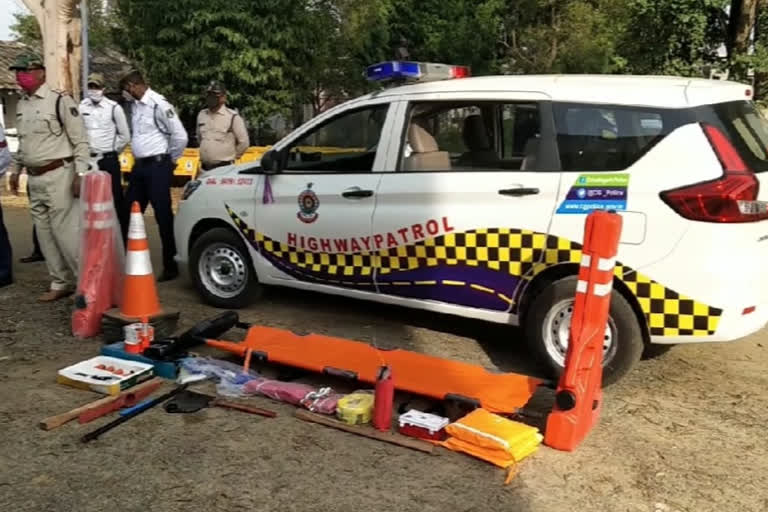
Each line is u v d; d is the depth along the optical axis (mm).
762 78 10633
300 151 5820
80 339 5480
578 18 21531
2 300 6527
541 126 4766
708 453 3928
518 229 4762
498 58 24609
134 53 18891
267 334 5055
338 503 3344
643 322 4496
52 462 3650
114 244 5594
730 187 4184
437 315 6309
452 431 3832
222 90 7566
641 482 3605
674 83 4621
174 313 5328
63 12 8812
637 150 4449
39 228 6367
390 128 5359
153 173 7262
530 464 3740
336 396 4309
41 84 6051
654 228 4348
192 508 3281
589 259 3791
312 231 5695
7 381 4656
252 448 3836
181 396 4402
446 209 5016
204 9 16969
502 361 5262
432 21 23562
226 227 6324
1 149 6766
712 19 11070
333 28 21766
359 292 5582
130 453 3754
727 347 5652
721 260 4215
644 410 4449
